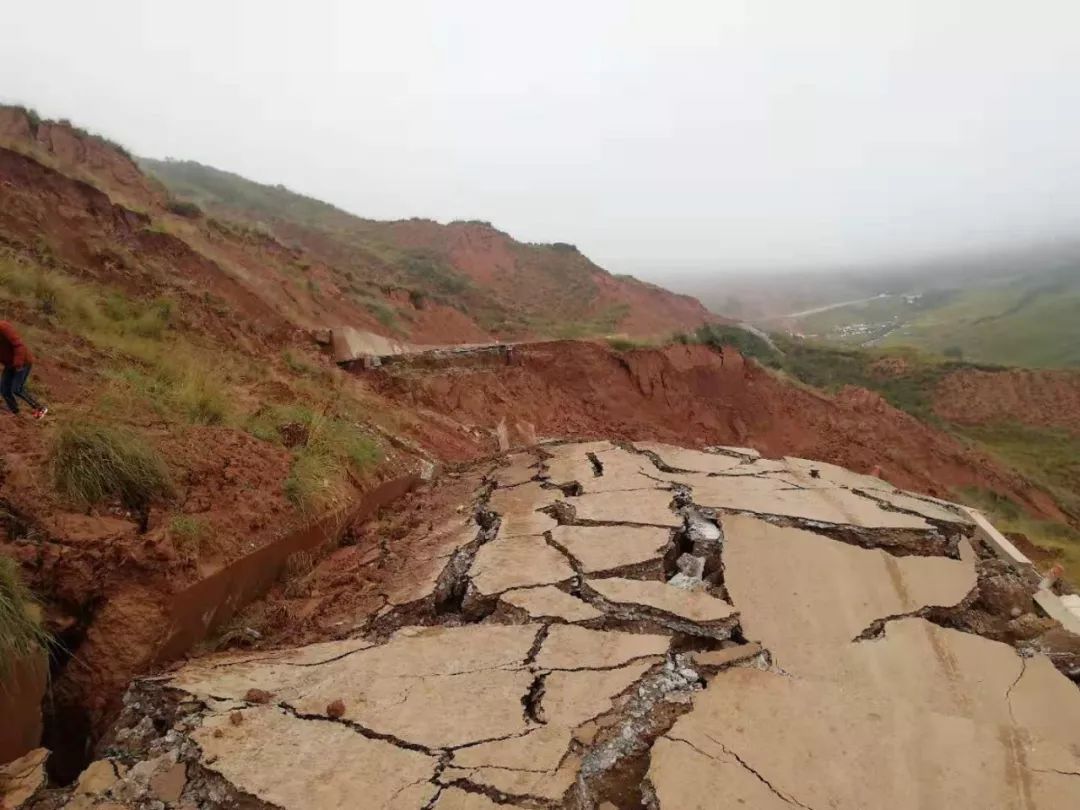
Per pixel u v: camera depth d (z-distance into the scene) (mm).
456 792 2945
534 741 3309
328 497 6258
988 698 3912
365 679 3865
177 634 4168
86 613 3934
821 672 4121
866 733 3461
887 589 5184
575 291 64000
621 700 3697
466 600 4973
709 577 5488
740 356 24594
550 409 17781
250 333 12461
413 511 7344
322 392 10180
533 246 72188
